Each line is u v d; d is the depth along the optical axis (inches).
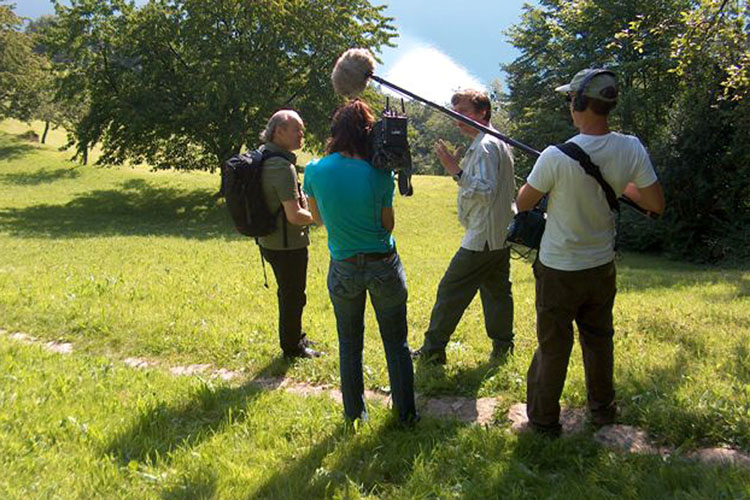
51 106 1641.2
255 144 947.3
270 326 222.7
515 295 299.9
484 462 114.3
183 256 496.4
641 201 117.6
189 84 939.3
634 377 153.0
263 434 129.7
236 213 166.6
